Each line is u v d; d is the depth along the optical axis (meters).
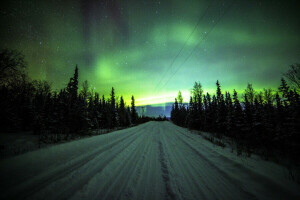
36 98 23.14
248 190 3.05
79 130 16.42
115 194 2.80
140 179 3.57
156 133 14.81
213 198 2.74
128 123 44.38
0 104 17.42
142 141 9.40
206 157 5.64
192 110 26.94
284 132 10.84
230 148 8.05
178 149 7.11
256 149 8.93
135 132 15.33
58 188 2.87
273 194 2.88
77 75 20.36
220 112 21.16
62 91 22.45
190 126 25.17
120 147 7.16
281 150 9.24
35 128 15.65
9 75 15.62
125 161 4.95
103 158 5.09
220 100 22.23
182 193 2.93
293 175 3.85
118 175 3.75
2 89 17.50
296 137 9.90
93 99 26.45
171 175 3.86
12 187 2.82
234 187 3.20
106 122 31.20
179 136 12.59
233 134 16.75
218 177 3.75
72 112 17.59
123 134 13.29
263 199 2.69
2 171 3.70
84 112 17.84
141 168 4.35
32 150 6.59
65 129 16.67
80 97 19.98
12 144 9.16
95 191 2.86
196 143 8.93
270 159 5.91
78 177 3.44
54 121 18.27
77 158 5.01
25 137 12.55
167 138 11.15
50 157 5.12
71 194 2.68
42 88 25.89
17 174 3.50
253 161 5.23
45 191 2.73
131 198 2.69
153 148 7.31
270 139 12.11
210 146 7.96
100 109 31.78
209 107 24.28
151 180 3.53
